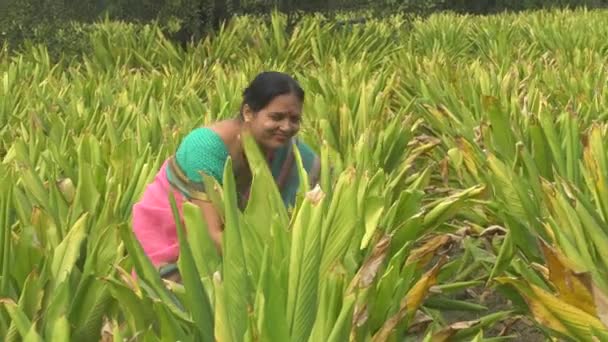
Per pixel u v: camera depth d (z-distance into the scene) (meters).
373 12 16.12
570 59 12.45
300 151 3.92
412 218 4.16
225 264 2.83
